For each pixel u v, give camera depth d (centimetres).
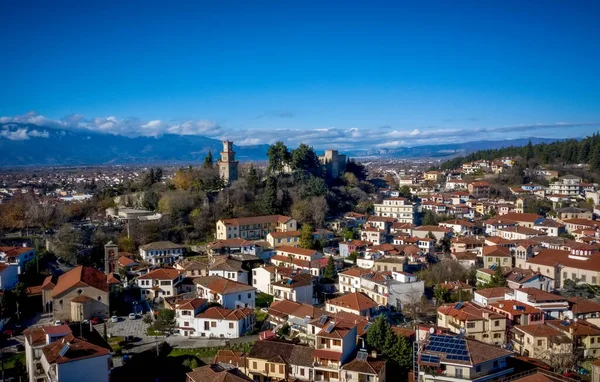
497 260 14800
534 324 9519
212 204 19362
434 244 17250
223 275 13688
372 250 15638
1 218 18688
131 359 9294
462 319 9250
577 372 8100
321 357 7669
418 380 7244
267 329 10669
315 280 13988
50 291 11962
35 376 7738
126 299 12719
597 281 13062
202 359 9150
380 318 8744
